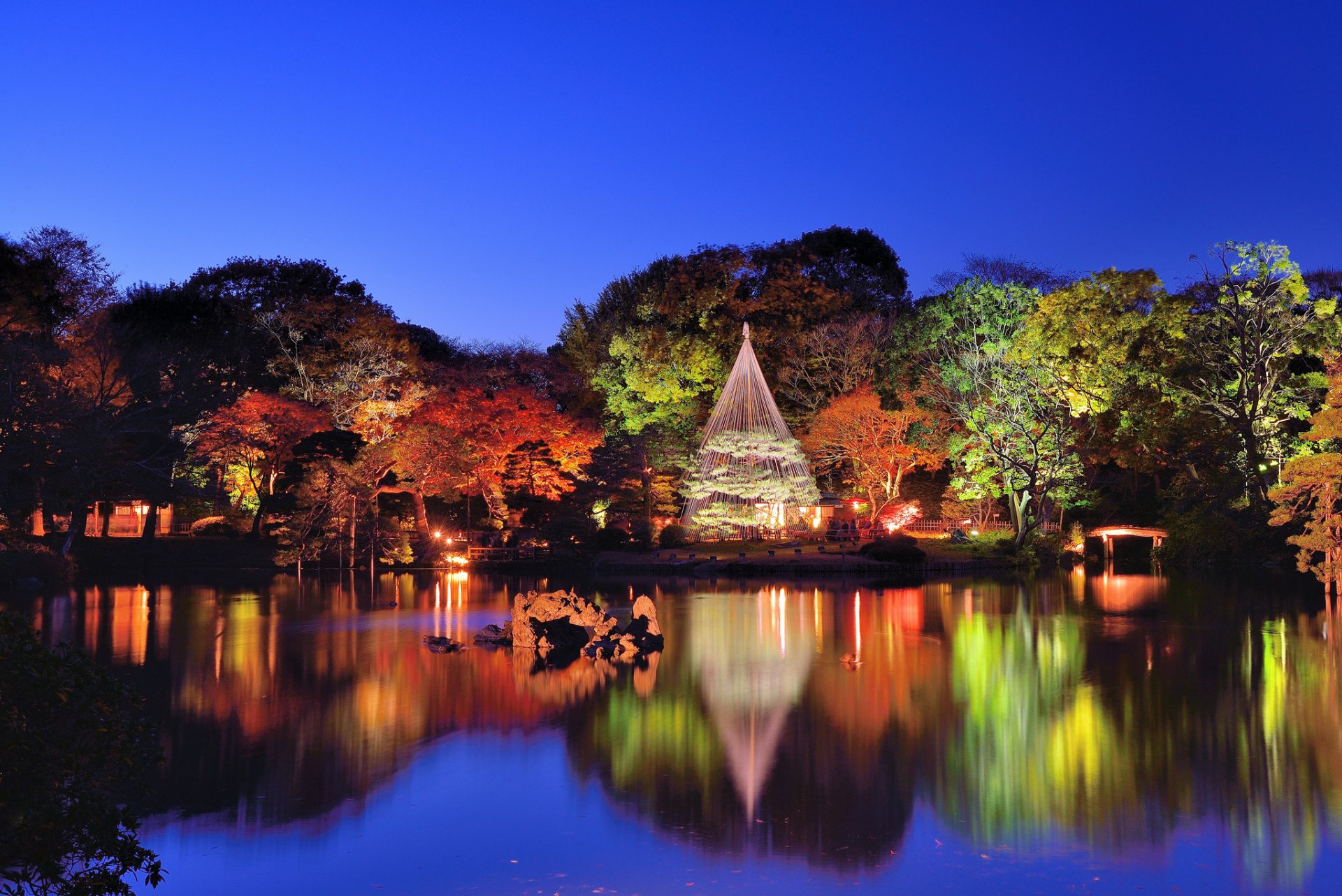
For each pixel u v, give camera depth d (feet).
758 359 271.49
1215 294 197.98
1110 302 205.16
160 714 77.46
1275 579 185.26
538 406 240.53
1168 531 218.18
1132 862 48.16
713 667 97.81
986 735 71.05
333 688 87.45
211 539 233.55
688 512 247.70
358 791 58.90
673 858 48.96
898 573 203.72
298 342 257.96
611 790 59.00
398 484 227.20
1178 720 74.90
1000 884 45.68
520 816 54.80
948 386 233.35
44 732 30.50
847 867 47.88
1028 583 185.06
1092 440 221.25
